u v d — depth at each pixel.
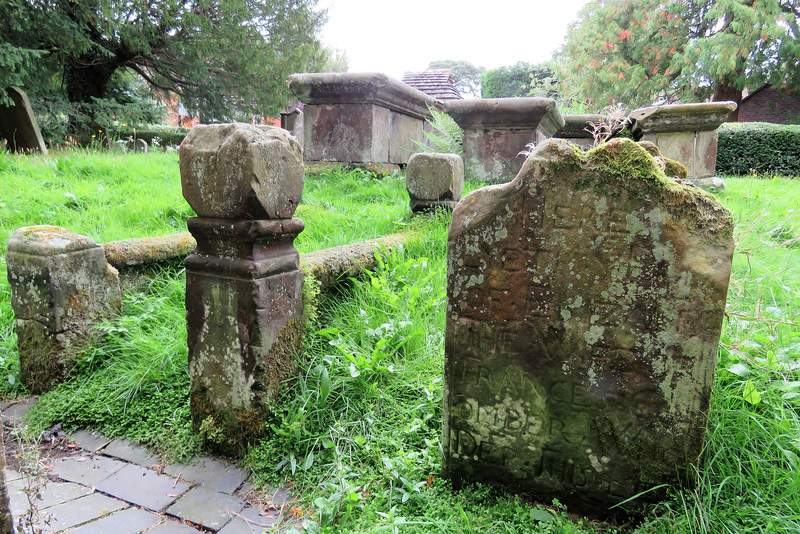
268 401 2.42
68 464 2.42
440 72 16.16
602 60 21.34
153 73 18.50
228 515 2.06
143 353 2.99
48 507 2.07
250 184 2.19
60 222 5.13
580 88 20.62
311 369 2.67
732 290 3.10
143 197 5.76
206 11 16.45
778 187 8.20
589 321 1.85
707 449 1.91
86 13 13.27
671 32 20.38
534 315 1.92
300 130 12.95
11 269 2.98
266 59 17.89
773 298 2.99
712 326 1.70
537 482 2.02
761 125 16.02
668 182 1.71
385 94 7.22
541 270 1.88
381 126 7.45
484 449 2.08
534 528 1.86
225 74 18.12
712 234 1.67
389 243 3.93
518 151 7.36
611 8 21.11
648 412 1.82
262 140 2.25
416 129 8.96
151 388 2.83
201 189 2.31
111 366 2.98
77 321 3.03
